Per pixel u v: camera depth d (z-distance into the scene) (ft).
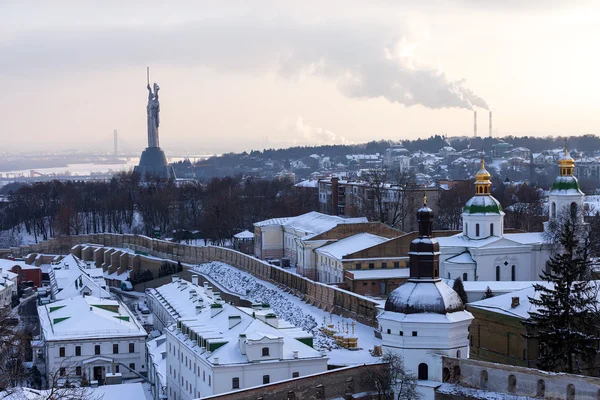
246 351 463.83
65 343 634.84
